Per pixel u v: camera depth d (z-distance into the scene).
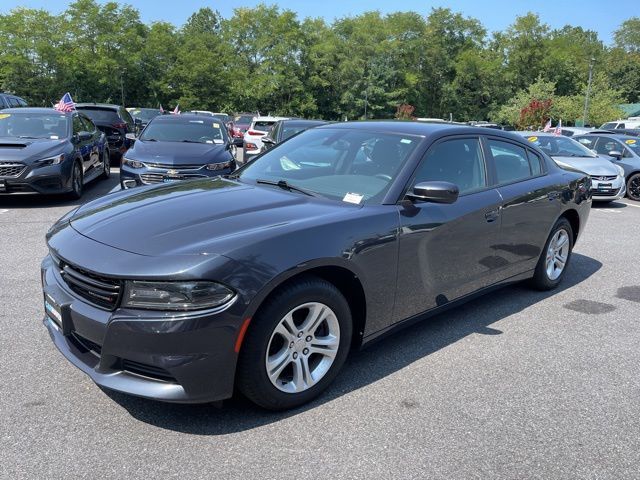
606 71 82.69
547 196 4.84
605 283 5.77
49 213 8.27
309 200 3.48
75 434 2.73
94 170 10.84
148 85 52.41
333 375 3.19
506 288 5.45
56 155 8.75
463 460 2.66
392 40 65.19
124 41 49.88
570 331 4.37
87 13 48.62
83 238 2.97
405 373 3.54
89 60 47.97
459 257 3.92
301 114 57.28
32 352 3.60
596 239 8.11
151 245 2.76
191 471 2.49
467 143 4.21
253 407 3.05
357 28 65.00
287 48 56.66
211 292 2.60
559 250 5.34
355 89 60.25
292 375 3.06
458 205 3.89
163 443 2.69
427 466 2.60
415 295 3.63
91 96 48.94
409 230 3.46
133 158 8.79
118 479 2.42
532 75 72.12
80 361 2.83
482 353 3.89
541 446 2.80
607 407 3.22
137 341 2.57
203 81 53.19
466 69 70.62
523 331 4.33
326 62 59.44
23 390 3.13
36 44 45.28
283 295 2.83
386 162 3.77
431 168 3.81
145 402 3.05
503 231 4.34
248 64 65.88
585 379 3.56
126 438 2.72
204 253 2.66
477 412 3.10
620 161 13.43
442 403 3.18
